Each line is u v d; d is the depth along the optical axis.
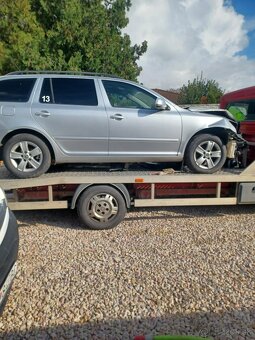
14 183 3.98
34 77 4.17
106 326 2.30
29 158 4.11
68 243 3.79
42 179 4.04
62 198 4.30
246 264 3.25
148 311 2.47
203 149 4.54
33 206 4.15
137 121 4.29
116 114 4.22
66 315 2.42
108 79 4.35
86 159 4.32
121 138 4.29
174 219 4.70
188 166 4.58
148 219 4.69
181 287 2.81
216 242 3.83
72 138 4.16
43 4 16.23
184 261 3.32
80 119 4.12
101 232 4.17
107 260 3.34
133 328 2.28
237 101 6.11
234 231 4.21
